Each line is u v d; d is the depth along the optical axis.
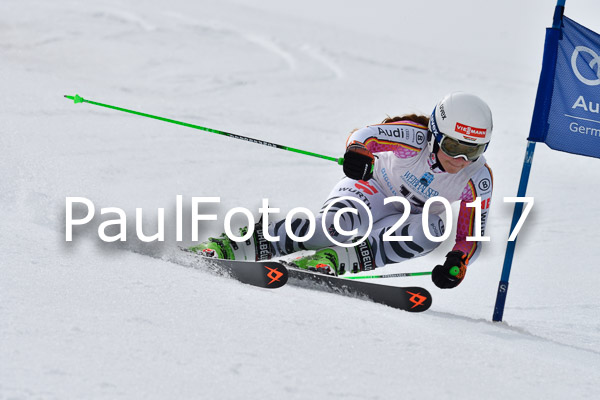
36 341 7.27
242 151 29.36
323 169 28.30
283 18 106.12
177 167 24.73
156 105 37.69
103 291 9.23
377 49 88.25
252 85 52.62
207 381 6.86
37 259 10.34
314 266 12.98
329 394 6.96
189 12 87.25
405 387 7.46
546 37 13.17
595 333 12.82
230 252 13.51
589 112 13.13
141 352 7.35
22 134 24.22
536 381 8.32
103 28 66.56
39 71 41.81
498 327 11.69
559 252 19.88
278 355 7.79
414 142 13.34
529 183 30.94
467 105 12.53
